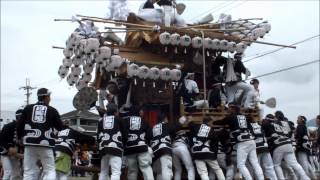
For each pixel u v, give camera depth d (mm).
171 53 11516
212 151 9258
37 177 7863
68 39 11234
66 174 8781
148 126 8992
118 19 11250
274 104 11516
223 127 10023
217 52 11898
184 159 9266
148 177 8609
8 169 9555
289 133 10742
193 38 10789
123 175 9336
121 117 9352
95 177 10031
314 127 15836
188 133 9508
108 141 8367
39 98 7863
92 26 10586
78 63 11625
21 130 7742
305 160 11469
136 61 10586
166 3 11641
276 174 10312
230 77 11344
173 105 11008
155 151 8922
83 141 9031
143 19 11562
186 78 11039
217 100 10820
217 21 12219
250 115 10719
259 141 9992
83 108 10219
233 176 10117
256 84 11766
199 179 9891
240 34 11828
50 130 7727
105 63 10102
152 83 10898
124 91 10789
